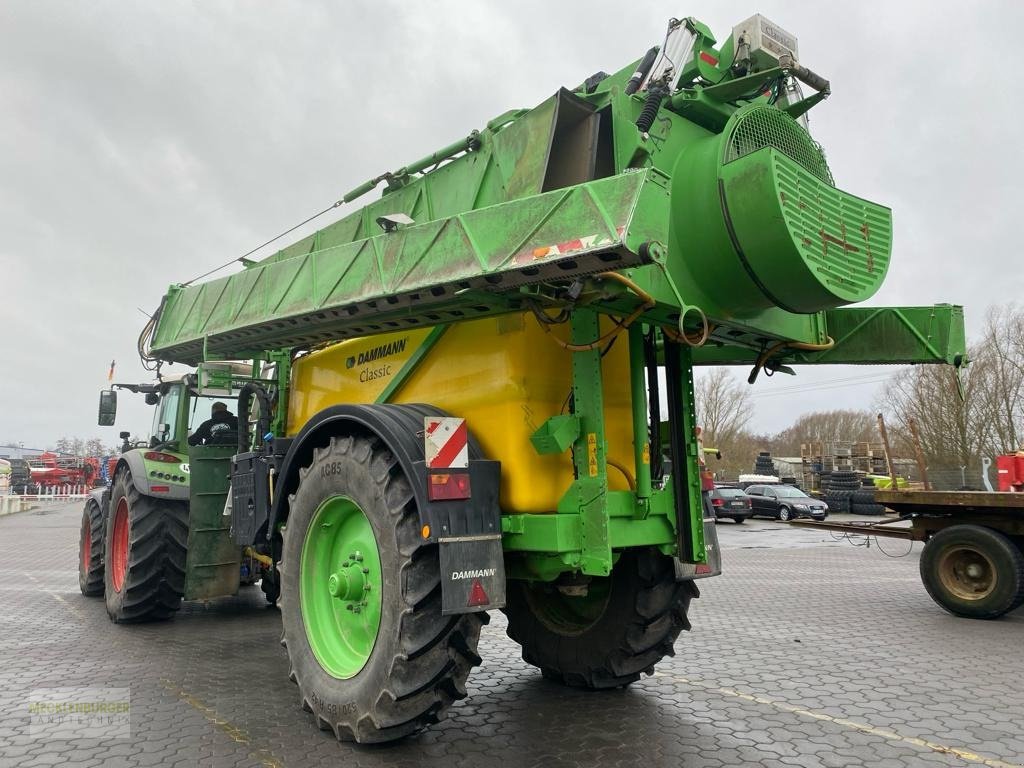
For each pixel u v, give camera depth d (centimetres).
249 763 329
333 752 343
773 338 414
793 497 2566
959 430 2848
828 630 677
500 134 410
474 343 394
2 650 561
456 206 441
